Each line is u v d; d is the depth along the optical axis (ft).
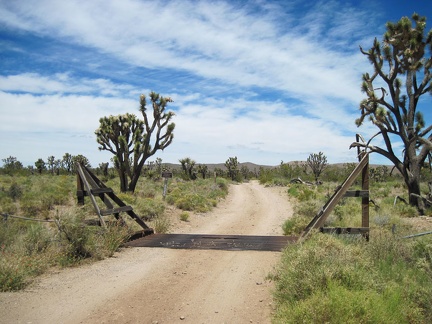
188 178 153.99
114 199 37.88
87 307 17.95
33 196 60.80
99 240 30.25
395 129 60.29
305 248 23.07
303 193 86.17
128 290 20.71
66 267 25.40
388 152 60.64
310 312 14.70
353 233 30.91
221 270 25.14
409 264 23.08
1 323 15.85
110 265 26.30
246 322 16.62
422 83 57.77
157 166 208.13
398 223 42.16
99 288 20.92
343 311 14.43
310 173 184.65
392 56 58.08
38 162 176.14
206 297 19.81
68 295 19.60
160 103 74.84
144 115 74.18
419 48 55.47
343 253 22.04
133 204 55.77
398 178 176.04
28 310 17.37
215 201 76.79
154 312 17.65
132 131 79.25
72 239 27.73
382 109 58.95
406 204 57.93
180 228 47.73
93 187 35.63
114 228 32.78
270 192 115.34
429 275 20.29
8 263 21.77
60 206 56.13
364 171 31.71
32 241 27.68
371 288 17.40
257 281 22.48
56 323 16.06
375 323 14.17
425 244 24.67
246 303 18.92
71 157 191.01
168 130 76.02
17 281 20.58
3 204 53.21
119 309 17.84
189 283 22.24
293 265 20.11
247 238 36.14
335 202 31.37
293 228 40.75
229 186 137.69
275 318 16.25
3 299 18.65
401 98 60.29
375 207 54.39
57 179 111.55
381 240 26.35
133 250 31.42
